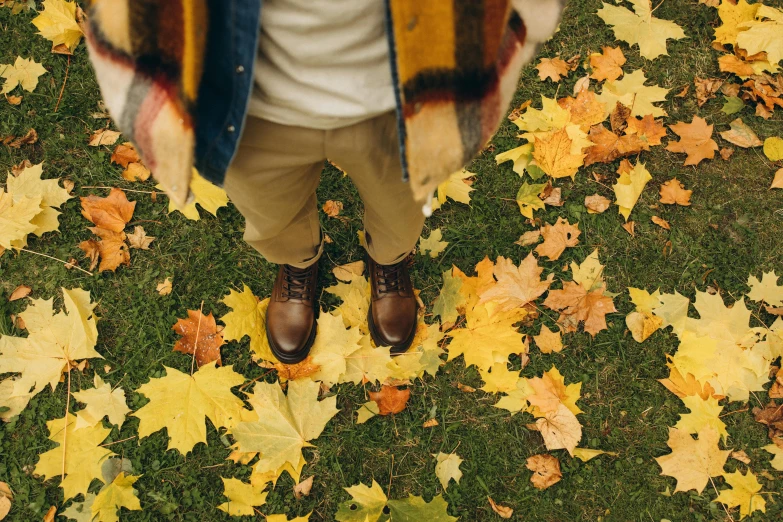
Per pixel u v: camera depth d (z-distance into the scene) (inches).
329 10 34.3
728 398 76.8
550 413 75.8
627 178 88.9
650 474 75.2
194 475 74.0
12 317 80.2
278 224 56.0
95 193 87.9
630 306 83.0
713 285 84.4
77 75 94.9
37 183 85.3
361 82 38.6
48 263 83.1
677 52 98.9
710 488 74.2
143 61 35.8
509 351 77.9
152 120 36.9
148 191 87.9
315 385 75.5
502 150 92.3
